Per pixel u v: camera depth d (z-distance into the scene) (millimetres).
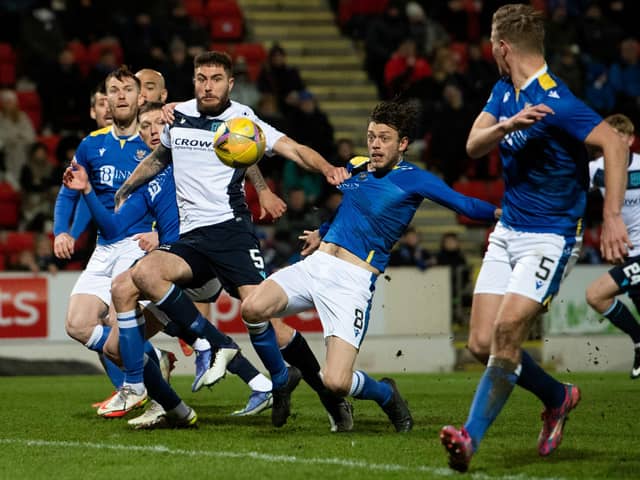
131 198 26500
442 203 21953
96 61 65188
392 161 22516
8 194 57188
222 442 21625
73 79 59938
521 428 24375
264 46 72312
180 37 62031
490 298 19578
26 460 19500
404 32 68688
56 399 32656
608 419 26672
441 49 67625
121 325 23156
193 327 23500
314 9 76250
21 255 48531
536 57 18625
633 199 33625
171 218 26344
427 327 50250
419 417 26859
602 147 17812
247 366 26016
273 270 52062
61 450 20688
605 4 75875
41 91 60062
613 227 17438
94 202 25391
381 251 22688
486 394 17625
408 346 50000
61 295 46156
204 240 24078
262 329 22516
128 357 23234
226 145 22781
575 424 25516
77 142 55969
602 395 34125
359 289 22438
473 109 62656
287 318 47750
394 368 49812
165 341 47500
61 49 65812
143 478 17406
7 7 66312
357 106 69688
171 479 17266
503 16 18719
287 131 58688
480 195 62250
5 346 45344
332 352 22250
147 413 23969
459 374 46844
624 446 21297
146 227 27922
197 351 26281
